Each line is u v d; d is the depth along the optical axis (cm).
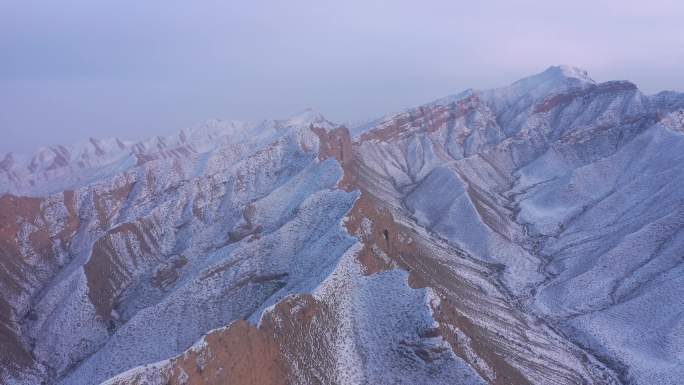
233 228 11962
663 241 11744
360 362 6153
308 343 5997
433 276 9488
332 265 7488
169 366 4684
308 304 6350
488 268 12900
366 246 8175
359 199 9594
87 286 10244
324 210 10406
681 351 8650
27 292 10969
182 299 9031
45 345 9225
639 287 10762
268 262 9588
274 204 12431
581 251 12988
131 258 11538
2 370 8200
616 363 8894
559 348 9144
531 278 12331
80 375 7756
